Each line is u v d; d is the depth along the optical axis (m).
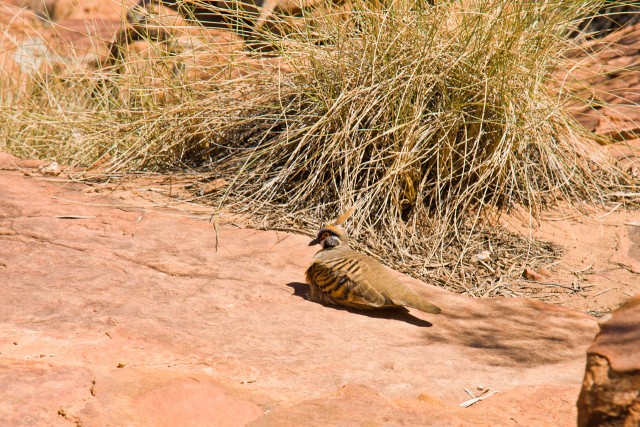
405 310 11.21
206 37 19.61
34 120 19.78
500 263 14.04
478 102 14.56
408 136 14.42
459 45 15.69
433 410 7.73
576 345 10.34
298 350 9.38
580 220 15.76
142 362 8.55
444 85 15.30
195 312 10.40
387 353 9.49
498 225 15.24
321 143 15.61
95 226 13.25
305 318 10.50
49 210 13.77
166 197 15.25
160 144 17.44
